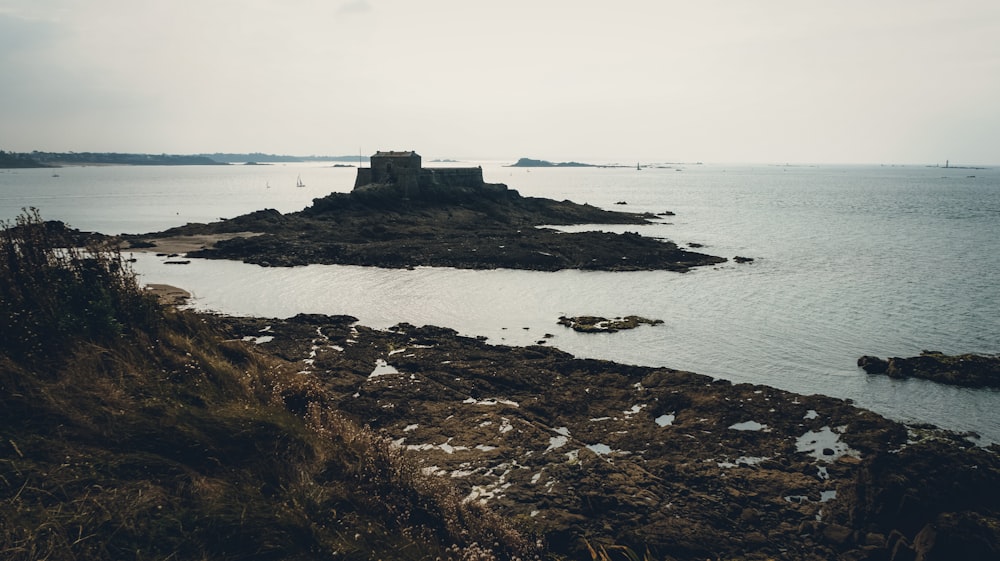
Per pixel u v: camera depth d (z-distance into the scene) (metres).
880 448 19.84
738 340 32.62
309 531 7.48
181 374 10.70
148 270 51.44
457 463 18.00
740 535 14.77
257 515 7.34
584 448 19.22
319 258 57.25
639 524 14.91
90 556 6.02
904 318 37.19
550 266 54.47
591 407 23.16
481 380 25.62
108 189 183.50
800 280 49.28
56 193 158.88
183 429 8.76
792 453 19.44
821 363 29.05
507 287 46.31
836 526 15.08
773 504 16.20
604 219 93.12
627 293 44.41
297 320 35.00
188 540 6.66
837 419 22.05
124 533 6.46
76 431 7.93
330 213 78.88
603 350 30.95
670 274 51.94
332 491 8.77
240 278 48.62
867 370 27.84
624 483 16.89
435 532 9.33
